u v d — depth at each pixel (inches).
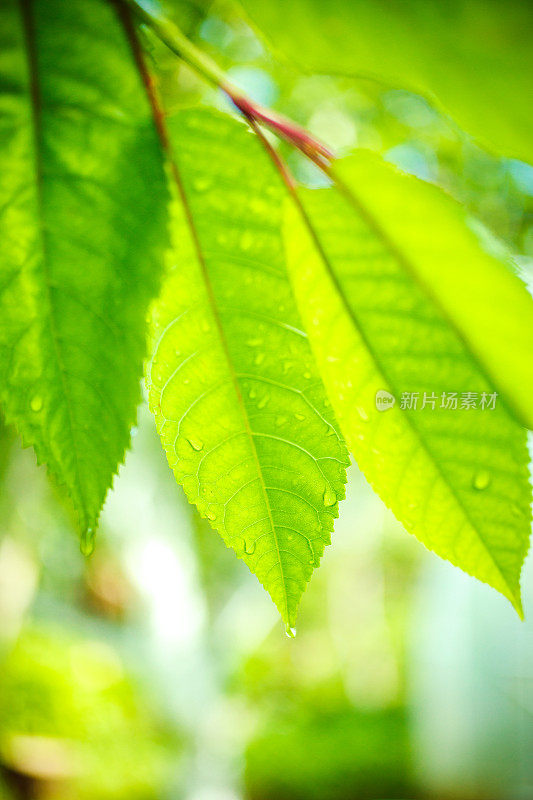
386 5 9.9
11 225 11.6
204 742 76.7
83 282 11.7
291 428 12.4
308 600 116.6
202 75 11.6
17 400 11.7
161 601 73.9
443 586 71.6
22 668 63.5
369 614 116.6
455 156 26.5
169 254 12.1
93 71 11.5
